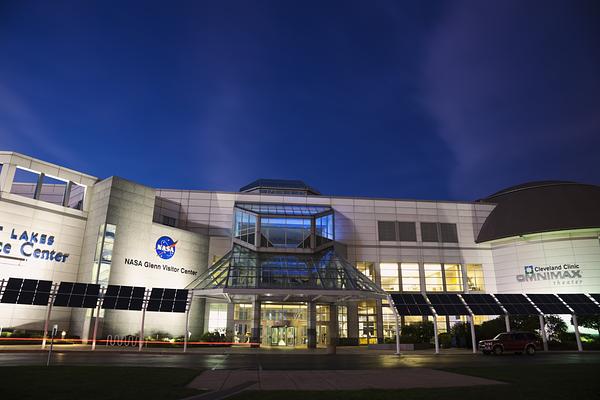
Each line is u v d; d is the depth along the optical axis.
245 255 49.56
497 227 60.72
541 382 16.64
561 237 56.06
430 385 16.48
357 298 46.00
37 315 40.66
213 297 47.16
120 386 14.36
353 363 27.27
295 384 16.67
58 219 44.56
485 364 26.23
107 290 34.97
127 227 46.03
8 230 40.50
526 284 57.50
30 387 13.54
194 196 59.53
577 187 59.56
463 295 39.81
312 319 47.34
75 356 28.33
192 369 21.03
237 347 43.78
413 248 61.59
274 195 61.66
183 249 52.38
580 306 39.81
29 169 43.41
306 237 53.09
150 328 45.62
